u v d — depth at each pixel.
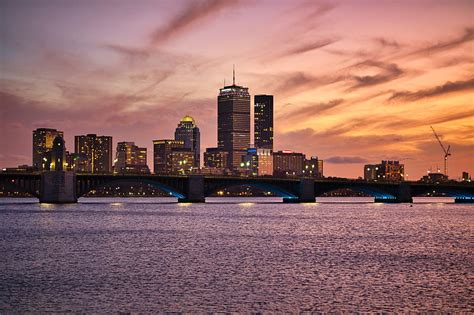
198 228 163.50
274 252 110.00
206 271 87.12
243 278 81.81
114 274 83.94
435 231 159.38
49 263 94.00
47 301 67.81
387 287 76.44
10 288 74.19
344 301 68.88
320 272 87.19
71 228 160.88
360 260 100.06
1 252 107.50
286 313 63.94
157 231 152.88
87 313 63.25
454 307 66.50
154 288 74.75
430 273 87.06
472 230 163.12
